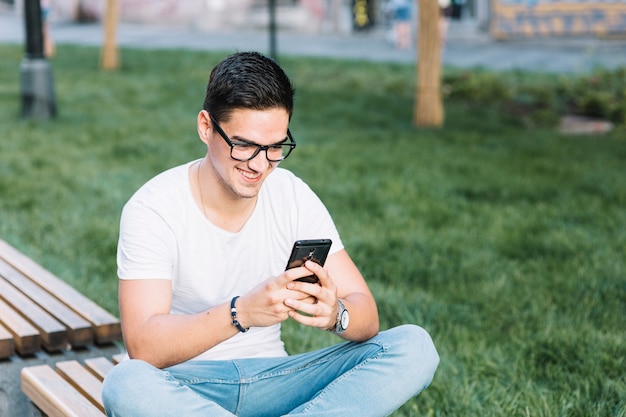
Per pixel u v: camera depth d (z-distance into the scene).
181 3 28.72
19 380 3.68
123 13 29.36
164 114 12.34
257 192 2.64
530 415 3.65
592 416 3.68
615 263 5.91
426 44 12.14
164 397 2.47
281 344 2.95
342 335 2.71
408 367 2.68
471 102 14.52
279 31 28.08
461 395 3.81
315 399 2.64
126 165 8.96
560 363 4.28
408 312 4.91
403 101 14.48
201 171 2.75
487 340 4.62
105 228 6.54
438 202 7.67
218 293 2.78
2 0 30.89
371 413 2.65
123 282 2.65
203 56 19.34
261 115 2.51
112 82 15.25
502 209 7.53
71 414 3.03
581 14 25.25
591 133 12.59
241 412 2.76
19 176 8.23
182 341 2.53
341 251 2.94
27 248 5.98
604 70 15.88
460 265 5.94
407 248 6.30
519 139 11.37
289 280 2.49
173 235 2.70
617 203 7.90
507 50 23.45
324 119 12.49
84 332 3.87
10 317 3.95
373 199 7.74
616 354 4.36
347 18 27.91
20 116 11.59
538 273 5.77
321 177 8.55
